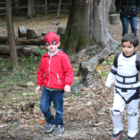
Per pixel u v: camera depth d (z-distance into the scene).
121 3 7.12
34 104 4.28
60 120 3.32
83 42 7.29
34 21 17.25
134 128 2.96
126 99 2.87
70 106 4.25
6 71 6.10
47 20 17.47
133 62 2.76
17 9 20.48
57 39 3.11
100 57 6.47
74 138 3.24
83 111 4.07
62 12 20.88
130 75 2.80
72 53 7.24
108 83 2.99
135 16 7.05
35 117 3.88
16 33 12.41
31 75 5.87
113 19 13.08
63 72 3.15
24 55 7.41
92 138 3.22
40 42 8.13
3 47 7.48
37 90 3.26
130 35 2.71
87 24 7.30
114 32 10.76
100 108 4.14
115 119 2.94
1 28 14.49
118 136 3.01
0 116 3.89
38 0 19.83
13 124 3.64
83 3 7.24
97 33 7.31
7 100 4.51
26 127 3.57
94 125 3.59
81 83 5.11
